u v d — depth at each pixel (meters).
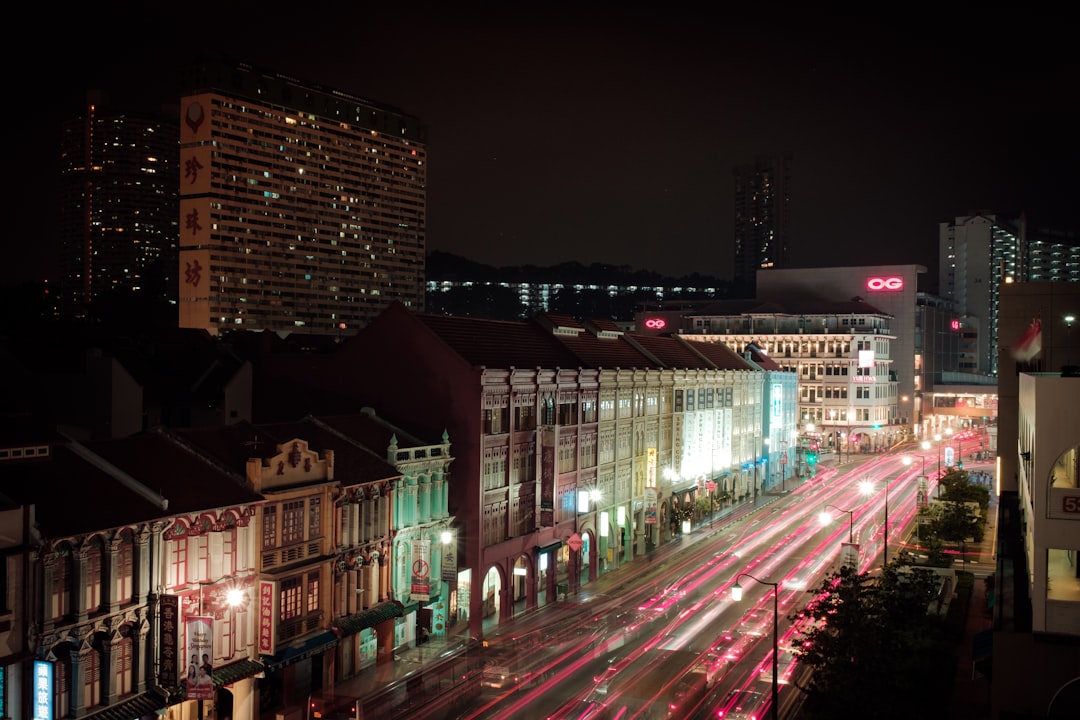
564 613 71.12
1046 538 38.81
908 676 44.78
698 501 106.44
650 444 96.38
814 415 189.75
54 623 37.09
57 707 36.97
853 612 43.53
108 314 179.12
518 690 51.94
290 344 108.81
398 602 58.44
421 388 67.94
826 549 93.31
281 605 48.91
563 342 86.25
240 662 46.03
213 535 44.69
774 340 193.88
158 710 40.50
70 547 37.81
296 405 72.44
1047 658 38.66
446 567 62.28
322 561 51.50
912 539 98.62
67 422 73.44
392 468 58.34
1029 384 45.91
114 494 40.88
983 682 51.81
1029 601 44.44
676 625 66.56
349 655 54.34
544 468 74.88
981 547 94.81
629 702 49.66
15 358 66.94
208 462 47.34
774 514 115.56
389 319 69.44
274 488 48.62
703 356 120.94
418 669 56.12
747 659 58.12
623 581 81.88
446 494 65.06
